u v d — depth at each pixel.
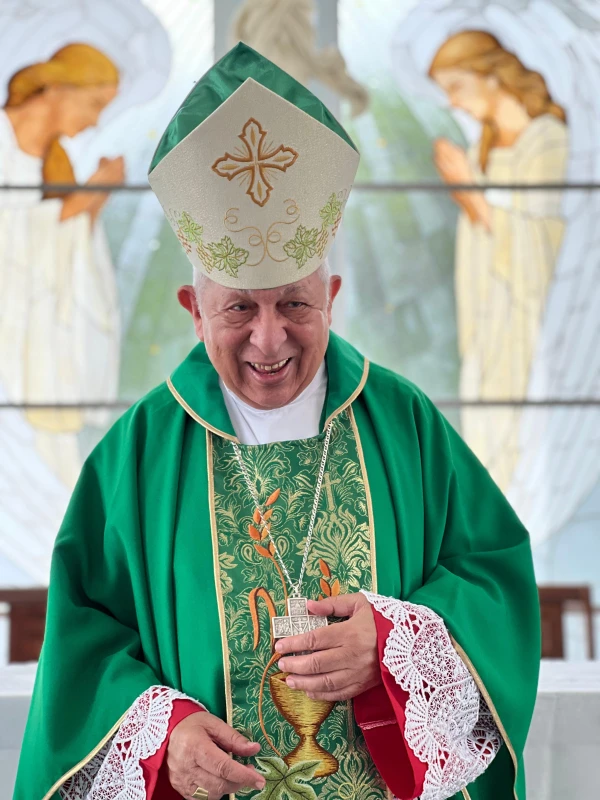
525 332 4.23
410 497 2.00
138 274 4.23
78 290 4.20
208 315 1.90
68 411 4.13
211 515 1.94
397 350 4.21
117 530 1.98
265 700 1.82
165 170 1.92
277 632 1.81
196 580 1.90
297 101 1.93
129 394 4.17
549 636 3.72
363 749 1.82
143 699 1.80
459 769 1.73
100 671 1.89
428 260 4.25
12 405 4.11
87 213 4.23
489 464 4.15
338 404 2.03
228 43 3.88
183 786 1.70
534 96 4.35
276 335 1.81
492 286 4.25
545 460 4.14
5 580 3.96
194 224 1.91
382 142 4.30
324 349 1.91
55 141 4.25
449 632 1.82
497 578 2.01
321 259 1.91
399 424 2.07
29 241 4.21
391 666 1.72
